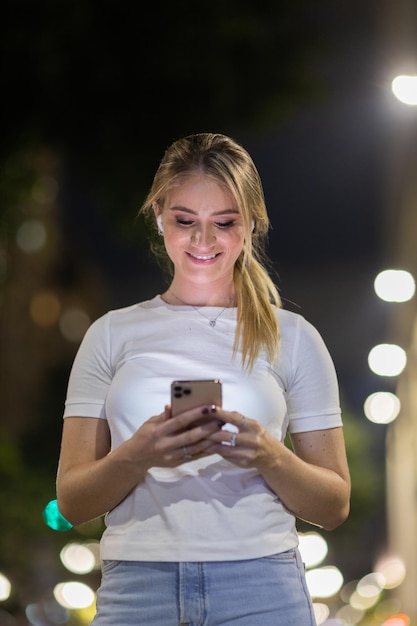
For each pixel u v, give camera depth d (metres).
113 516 4.80
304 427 4.97
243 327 4.91
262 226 5.22
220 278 5.04
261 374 4.86
